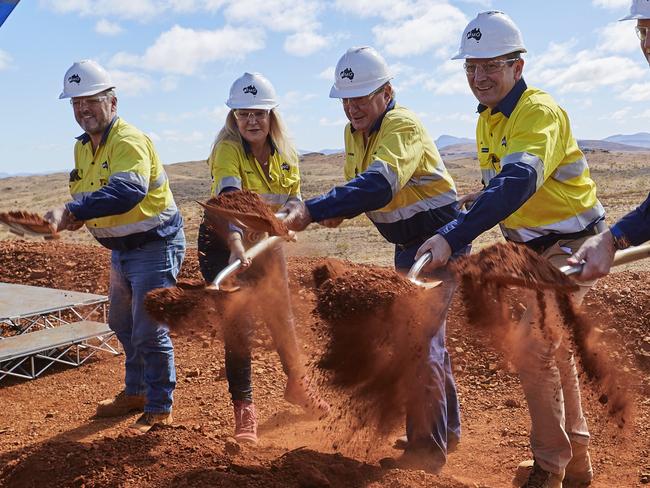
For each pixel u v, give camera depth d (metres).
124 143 4.55
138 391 5.45
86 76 4.58
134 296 4.88
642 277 7.55
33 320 8.77
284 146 4.79
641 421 4.64
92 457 3.76
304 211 3.59
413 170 3.82
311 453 3.76
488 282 2.99
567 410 3.78
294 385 4.92
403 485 3.41
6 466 3.90
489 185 3.29
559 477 3.63
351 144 4.25
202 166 99.25
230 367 4.58
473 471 4.28
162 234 4.85
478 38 3.53
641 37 3.22
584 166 3.63
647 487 3.87
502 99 3.57
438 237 3.19
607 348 5.58
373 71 3.92
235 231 4.29
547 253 3.69
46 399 6.16
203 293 3.89
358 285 3.22
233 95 4.61
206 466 3.63
